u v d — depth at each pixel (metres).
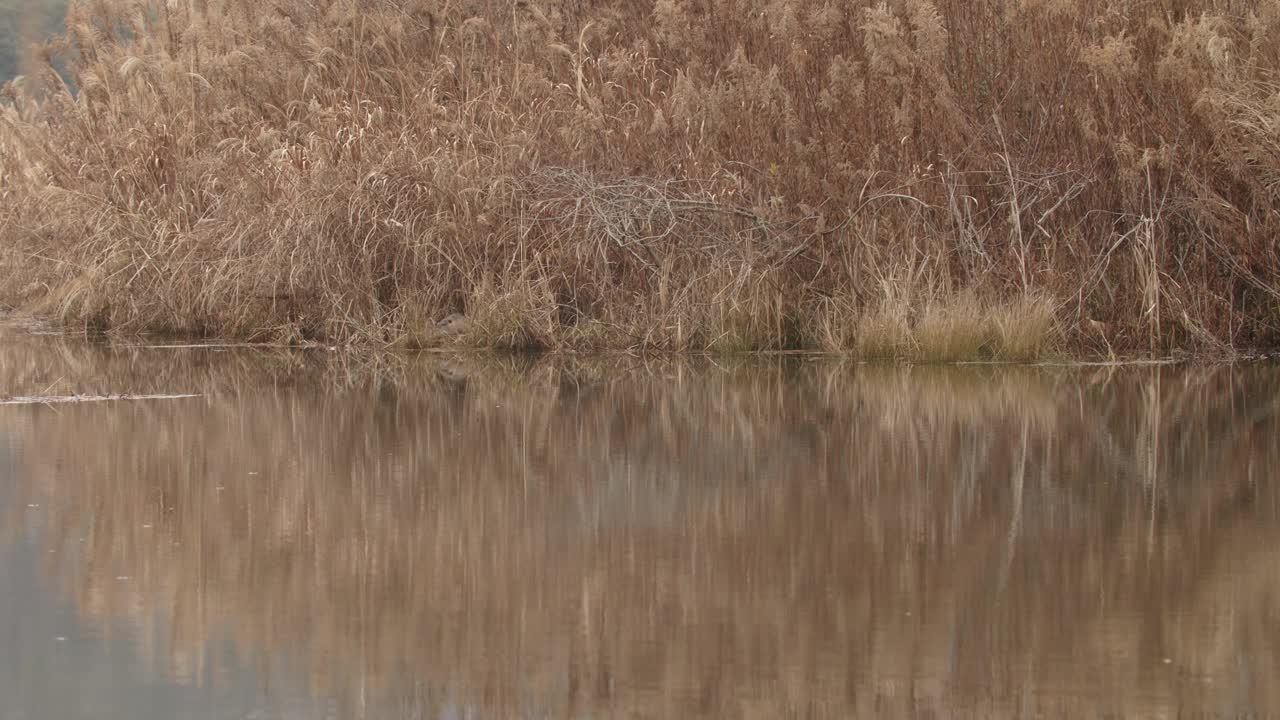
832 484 20.77
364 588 14.52
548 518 18.23
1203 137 39.47
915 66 39.44
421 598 14.12
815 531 17.34
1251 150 38.16
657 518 18.27
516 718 10.53
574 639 12.65
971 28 41.09
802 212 41.38
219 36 51.78
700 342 41.12
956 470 21.86
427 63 49.12
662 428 26.80
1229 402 30.02
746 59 42.94
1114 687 11.16
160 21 52.34
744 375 35.34
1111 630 12.82
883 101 41.03
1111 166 40.28
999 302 38.75
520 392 32.28
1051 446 24.34
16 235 52.09
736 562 15.67
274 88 49.94
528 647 12.38
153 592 14.46
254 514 18.64
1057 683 11.28
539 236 42.69
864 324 38.84
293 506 19.12
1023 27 40.59
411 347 41.97
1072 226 39.97
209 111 48.69
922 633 12.77
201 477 21.45
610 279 41.50
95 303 46.06
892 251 39.72
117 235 46.12
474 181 42.66
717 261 41.06
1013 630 12.82
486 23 48.62
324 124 44.62
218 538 17.09
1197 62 38.75
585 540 16.88
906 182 39.56
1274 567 15.30
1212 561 15.61
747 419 27.84
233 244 43.50
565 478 21.31
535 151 43.75
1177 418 27.64
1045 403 30.00
